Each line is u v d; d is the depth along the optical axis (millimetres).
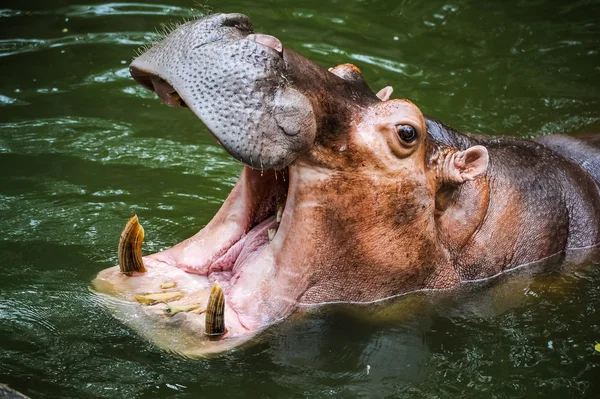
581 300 12906
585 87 20047
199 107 9766
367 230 11516
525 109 19031
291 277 11375
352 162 11164
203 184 15945
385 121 11203
